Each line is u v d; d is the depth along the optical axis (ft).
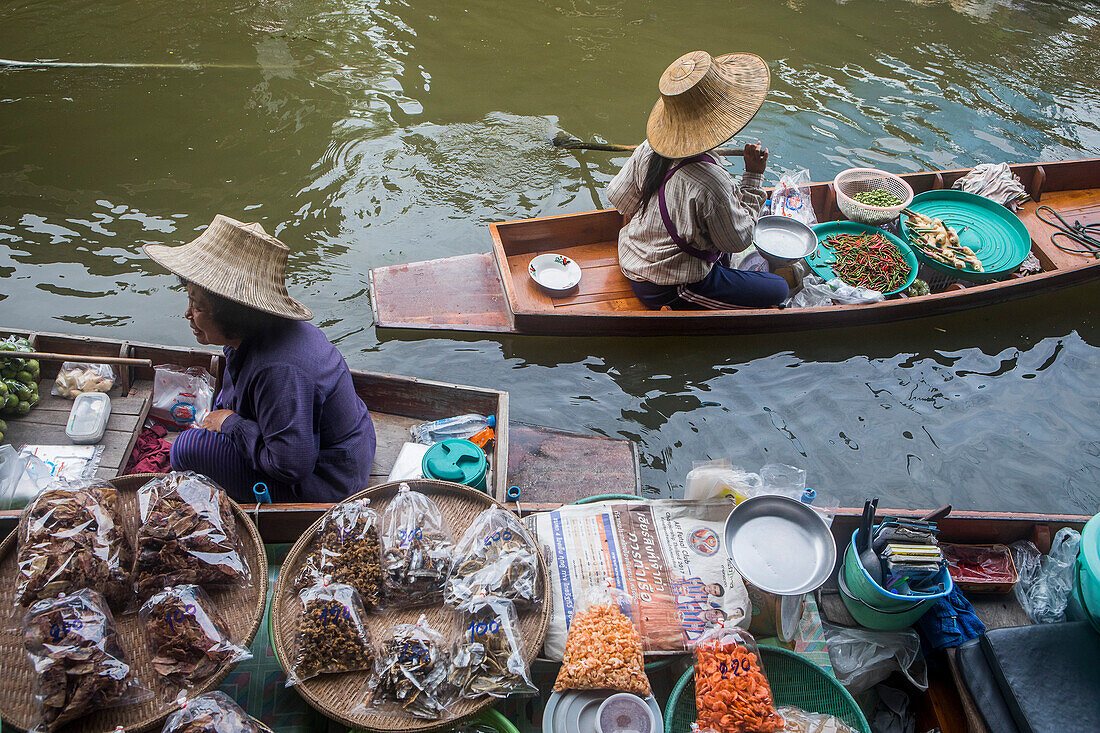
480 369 14.51
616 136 20.98
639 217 14.80
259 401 8.80
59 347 11.98
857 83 24.14
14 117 19.67
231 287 8.34
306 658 7.28
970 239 17.25
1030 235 17.92
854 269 16.02
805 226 16.34
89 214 17.08
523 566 8.06
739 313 14.48
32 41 22.77
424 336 14.89
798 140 21.56
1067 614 9.47
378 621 7.91
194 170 18.61
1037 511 12.89
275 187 18.38
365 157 19.57
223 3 25.57
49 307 14.97
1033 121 22.99
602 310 15.53
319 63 23.00
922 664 9.21
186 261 8.50
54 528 7.39
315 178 18.76
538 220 16.37
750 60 13.34
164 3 25.25
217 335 8.74
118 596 7.50
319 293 15.85
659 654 8.11
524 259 16.70
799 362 15.23
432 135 20.51
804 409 14.30
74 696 6.48
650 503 9.37
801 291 15.88
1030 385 15.11
